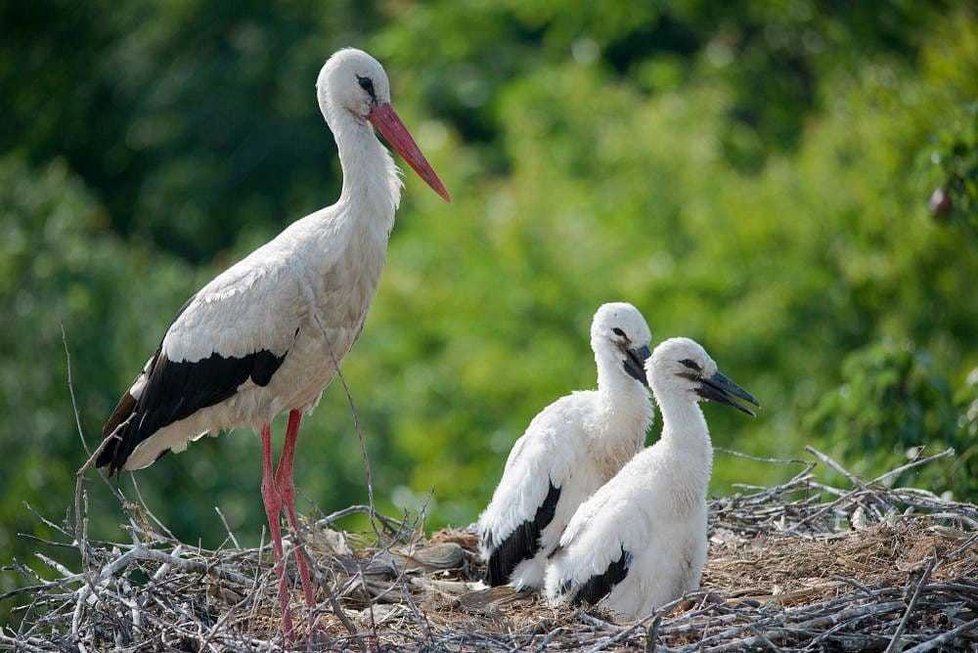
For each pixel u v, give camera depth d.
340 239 10.36
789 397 18.52
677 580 10.19
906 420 13.02
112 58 30.38
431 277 22.00
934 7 23.58
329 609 10.18
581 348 20.27
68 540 16.11
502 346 20.05
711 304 19.61
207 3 29.42
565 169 23.34
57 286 18.83
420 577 11.19
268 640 9.84
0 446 17.61
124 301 19.20
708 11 26.52
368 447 19.98
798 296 18.98
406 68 28.08
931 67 19.27
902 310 18.42
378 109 10.65
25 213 19.98
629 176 21.91
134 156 30.38
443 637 9.45
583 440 10.97
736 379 18.95
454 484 19.08
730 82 25.36
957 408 13.27
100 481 17.23
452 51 27.66
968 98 18.61
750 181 21.27
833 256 19.17
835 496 12.18
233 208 28.23
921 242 18.09
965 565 9.99
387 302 21.69
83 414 18.14
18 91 30.78
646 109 22.98
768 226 19.64
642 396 10.98
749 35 26.89
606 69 27.12
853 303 18.75
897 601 9.49
